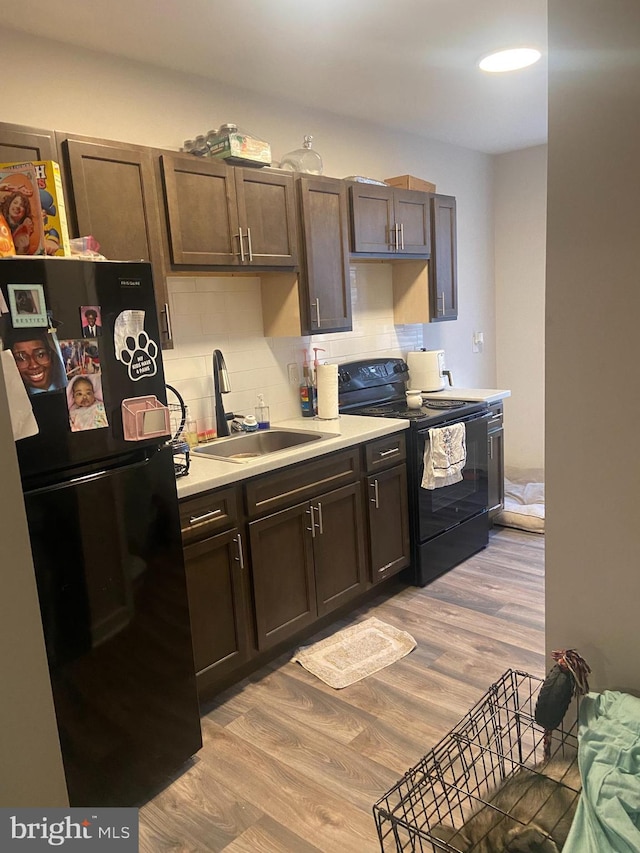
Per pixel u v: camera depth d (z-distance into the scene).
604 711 1.33
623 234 1.35
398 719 2.23
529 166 4.48
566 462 1.51
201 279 2.85
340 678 2.50
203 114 2.77
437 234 3.69
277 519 2.52
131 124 2.52
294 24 2.25
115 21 2.15
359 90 3.00
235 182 2.55
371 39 2.42
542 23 2.32
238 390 3.06
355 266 3.63
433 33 2.38
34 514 1.56
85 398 1.66
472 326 4.64
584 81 1.35
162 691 1.93
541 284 4.58
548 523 1.56
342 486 2.82
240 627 2.42
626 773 1.19
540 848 1.20
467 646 2.68
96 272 1.67
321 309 3.01
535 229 4.54
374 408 3.59
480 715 1.63
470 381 4.68
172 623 1.95
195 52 2.46
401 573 3.35
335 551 2.83
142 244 2.26
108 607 1.75
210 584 2.30
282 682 2.51
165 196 2.32
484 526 3.75
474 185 4.49
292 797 1.90
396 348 3.99
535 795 1.33
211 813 1.85
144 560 1.84
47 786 0.93
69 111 2.34
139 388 1.80
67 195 2.06
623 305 1.37
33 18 2.10
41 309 1.54
